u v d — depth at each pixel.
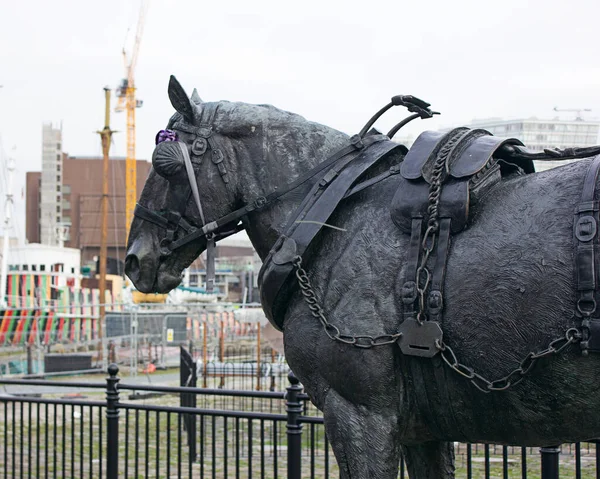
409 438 2.96
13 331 21.52
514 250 2.57
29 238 93.38
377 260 2.82
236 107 3.32
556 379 2.50
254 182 3.24
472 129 2.95
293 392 5.42
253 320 31.33
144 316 26.17
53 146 90.94
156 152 3.31
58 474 9.26
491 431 2.73
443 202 2.72
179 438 6.67
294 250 2.97
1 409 15.55
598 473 4.04
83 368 21.72
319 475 9.12
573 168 2.63
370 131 3.27
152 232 3.40
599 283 2.40
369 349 2.77
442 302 2.66
